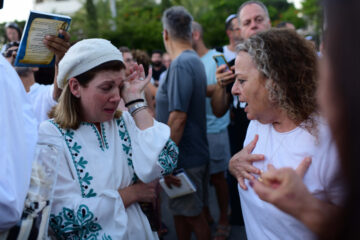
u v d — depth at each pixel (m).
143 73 1.70
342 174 0.48
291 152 1.27
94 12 14.67
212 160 3.40
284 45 1.28
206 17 13.21
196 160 2.56
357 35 0.44
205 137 2.68
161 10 16.34
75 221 1.35
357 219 0.46
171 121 2.46
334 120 0.49
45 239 1.24
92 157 1.42
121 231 1.38
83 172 1.40
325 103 0.51
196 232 2.54
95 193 1.40
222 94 2.65
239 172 1.43
